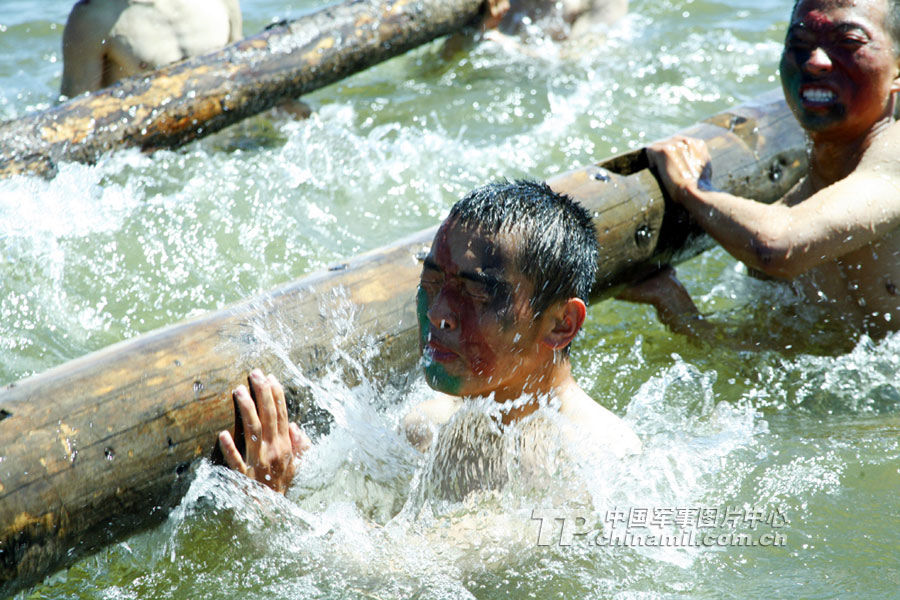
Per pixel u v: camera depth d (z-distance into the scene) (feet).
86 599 8.23
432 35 19.11
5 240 12.98
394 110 18.48
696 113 18.31
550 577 7.86
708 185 11.78
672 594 7.66
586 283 8.68
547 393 8.75
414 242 10.38
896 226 11.16
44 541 7.54
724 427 9.95
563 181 11.34
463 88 19.47
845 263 11.59
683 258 12.71
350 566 8.13
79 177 13.99
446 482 8.69
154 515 8.33
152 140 14.85
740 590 7.66
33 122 13.98
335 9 17.62
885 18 11.19
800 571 7.83
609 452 8.70
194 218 14.11
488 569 7.97
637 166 12.21
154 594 8.20
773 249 10.92
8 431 7.45
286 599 7.93
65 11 22.84
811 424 10.11
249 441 8.48
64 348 11.73
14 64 20.29
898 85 11.38
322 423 9.07
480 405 8.73
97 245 13.29
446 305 8.09
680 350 11.86
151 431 8.04
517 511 8.36
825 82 11.27
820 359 11.40
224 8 17.67
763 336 11.95
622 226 11.42
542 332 8.39
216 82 15.49
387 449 9.09
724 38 21.44
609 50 21.01
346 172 15.89
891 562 7.88
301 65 16.57
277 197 14.94
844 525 8.32
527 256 8.05
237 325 8.88
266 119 17.57
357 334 9.39
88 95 14.64
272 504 8.55
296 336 9.05
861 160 11.48
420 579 7.93
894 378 10.97
